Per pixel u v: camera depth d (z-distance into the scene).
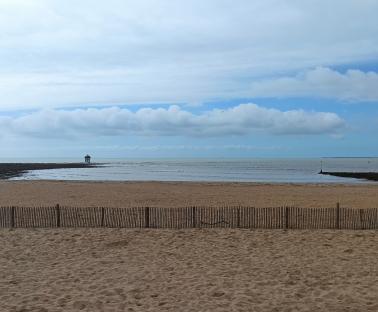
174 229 16.73
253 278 10.80
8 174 92.94
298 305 8.81
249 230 16.53
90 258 12.95
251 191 38.94
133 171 113.00
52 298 9.25
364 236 15.47
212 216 18.70
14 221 17.73
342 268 11.67
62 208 19.66
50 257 13.06
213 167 145.62
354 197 32.72
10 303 8.93
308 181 64.62
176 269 11.73
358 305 8.77
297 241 14.87
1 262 12.47
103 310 8.55
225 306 8.76
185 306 8.77
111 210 19.97
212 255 13.24
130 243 14.79
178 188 42.50
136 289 9.91
